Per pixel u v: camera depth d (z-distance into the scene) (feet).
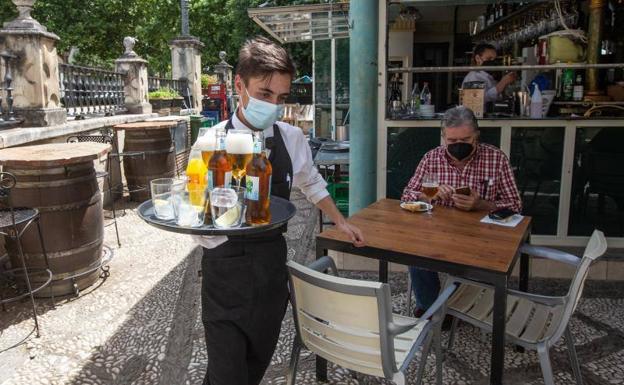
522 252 7.95
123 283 12.41
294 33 23.71
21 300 11.35
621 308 10.55
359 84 11.91
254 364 5.82
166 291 11.91
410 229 7.92
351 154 12.41
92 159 11.30
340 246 7.38
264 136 5.68
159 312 10.81
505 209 8.66
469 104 12.35
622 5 13.24
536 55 14.10
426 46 25.36
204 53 63.98
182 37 36.17
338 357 5.97
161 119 24.76
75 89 20.31
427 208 9.00
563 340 9.30
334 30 23.18
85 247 11.59
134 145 20.29
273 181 5.82
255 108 5.28
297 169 6.12
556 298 6.75
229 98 48.88
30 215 9.98
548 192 12.35
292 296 6.25
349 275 12.66
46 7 46.98
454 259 6.56
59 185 10.94
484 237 7.52
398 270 12.85
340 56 26.86
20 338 9.67
